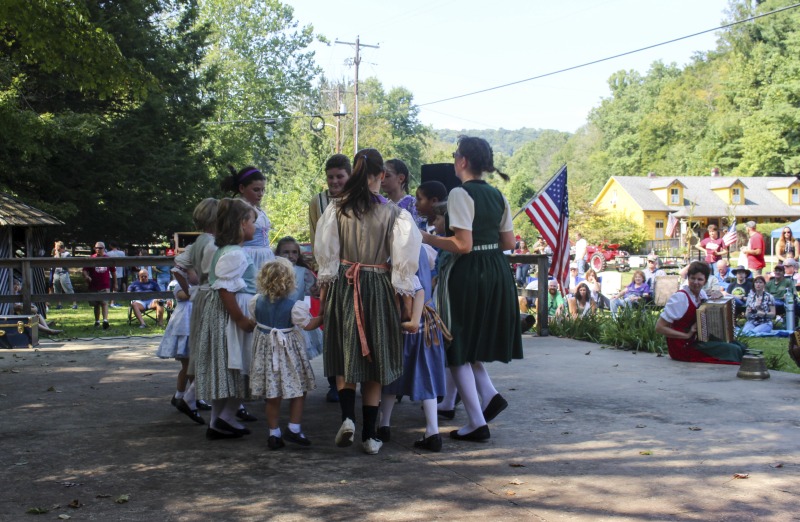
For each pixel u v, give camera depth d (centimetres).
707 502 342
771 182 5947
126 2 2355
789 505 337
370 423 427
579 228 4531
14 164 2025
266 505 343
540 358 753
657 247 4759
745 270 1308
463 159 464
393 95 8869
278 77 4494
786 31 6078
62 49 1108
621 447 430
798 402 539
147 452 430
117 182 2309
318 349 560
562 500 347
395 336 418
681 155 7550
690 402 543
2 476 386
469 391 449
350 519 325
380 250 420
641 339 810
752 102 6306
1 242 1502
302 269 552
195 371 448
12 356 790
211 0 4388
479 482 374
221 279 441
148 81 1196
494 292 457
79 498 352
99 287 1251
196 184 2592
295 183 3641
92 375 674
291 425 445
